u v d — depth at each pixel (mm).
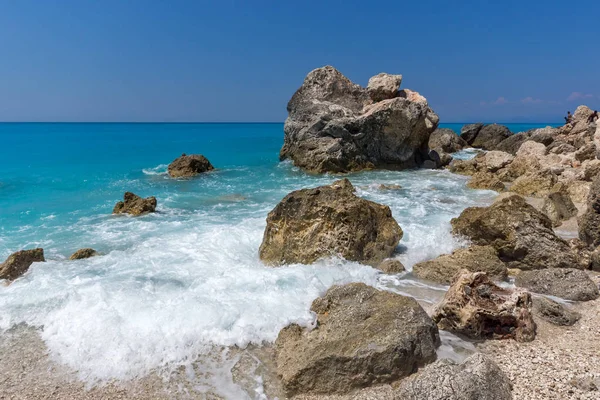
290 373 5602
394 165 26453
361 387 5543
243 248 10719
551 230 9922
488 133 39875
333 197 9828
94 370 5980
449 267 8875
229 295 7828
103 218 14445
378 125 25172
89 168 28281
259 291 8023
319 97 27703
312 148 26000
